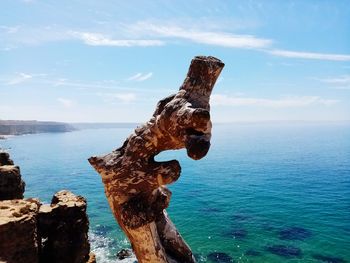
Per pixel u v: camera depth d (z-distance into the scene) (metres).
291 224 46.16
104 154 5.39
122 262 31.86
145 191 5.15
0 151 27.72
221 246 37.03
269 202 60.03
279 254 34.97
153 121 4.98
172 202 59.88
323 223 46.78
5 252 13.79
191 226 44.78
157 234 5.28
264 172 98.00
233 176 91.19
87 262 20.08
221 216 50.06
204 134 4.36
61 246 18.23
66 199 19.94
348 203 58.94
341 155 141.88
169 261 5.18
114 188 5.23
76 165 117.81
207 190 71.31
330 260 33.66
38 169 108.25
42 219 17.95
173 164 5.09
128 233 5.24
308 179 84.19
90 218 46.91
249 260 33.34
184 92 4.66
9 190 22.08
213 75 4.71
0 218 14.34
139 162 5.11
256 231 42.66
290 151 166.25
